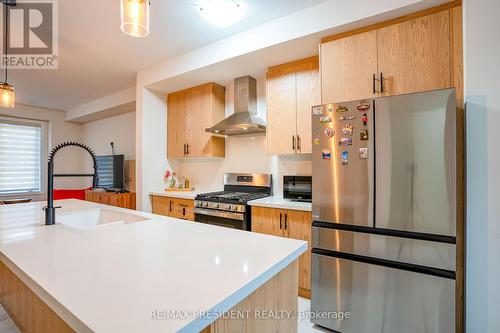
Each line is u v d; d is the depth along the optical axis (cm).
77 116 539
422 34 178
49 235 126
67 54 294
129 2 132
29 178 530
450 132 148
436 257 152
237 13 219
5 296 162
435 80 173
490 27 152
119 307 63
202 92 343
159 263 91
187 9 211
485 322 150
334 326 185
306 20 212
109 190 466
